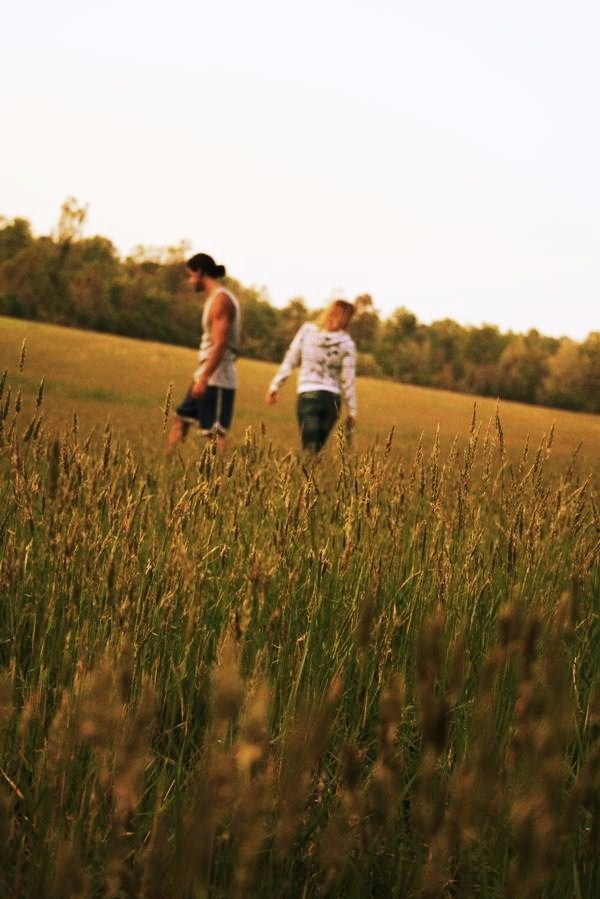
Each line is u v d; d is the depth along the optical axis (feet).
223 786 2.96
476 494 12.26
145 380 99.81
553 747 3.26
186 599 8.03
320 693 6.93
